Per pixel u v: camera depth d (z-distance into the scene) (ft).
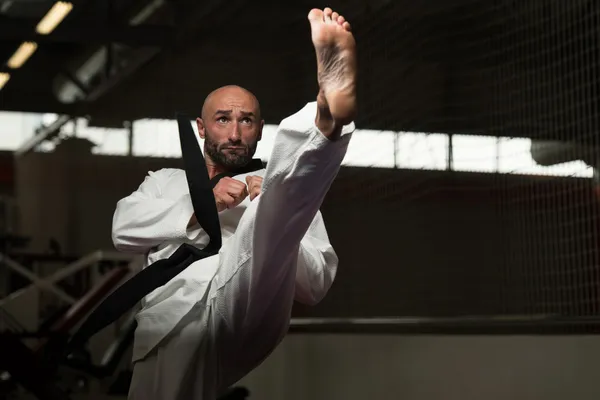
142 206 9.85
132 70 52.13
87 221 55.72
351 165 40.16
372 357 19.80
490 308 39.70
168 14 48.49
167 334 9.35
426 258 41.29
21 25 47.09
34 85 55.16
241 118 9.75
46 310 30.14
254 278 8.93
